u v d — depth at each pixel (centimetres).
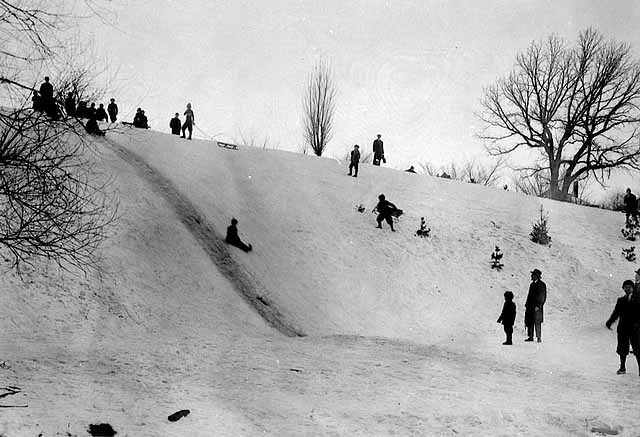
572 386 908
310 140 5225
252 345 1321
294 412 718
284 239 2500
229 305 1831
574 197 5116
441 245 2697
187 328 1591
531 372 1039
